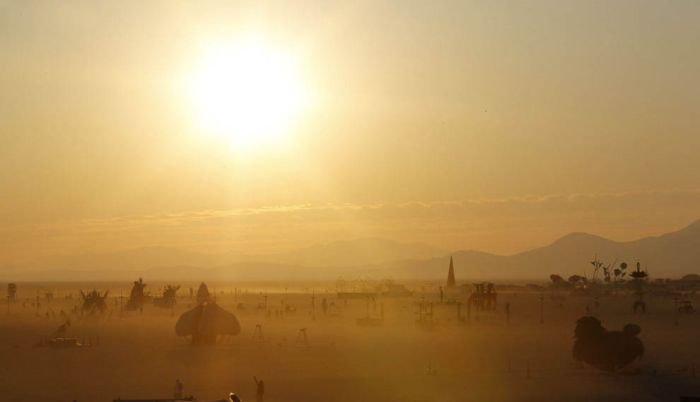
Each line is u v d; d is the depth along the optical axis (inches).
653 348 4739.2
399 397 3149.6
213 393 3208.7
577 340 4005.9
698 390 3309.5
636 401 3061.0
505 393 3218.5
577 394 3216.0
